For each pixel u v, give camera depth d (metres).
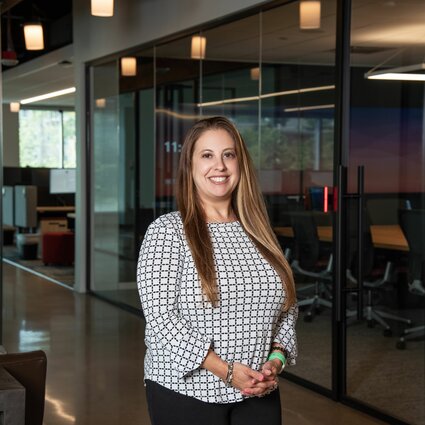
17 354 2.96
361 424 4.92
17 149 19.28
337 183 5.37
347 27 5.30
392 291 5.21
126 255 8.89
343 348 5.41
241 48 6.56
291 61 5.90
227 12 6.63
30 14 11.55
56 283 10.95
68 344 7.13
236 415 2.54
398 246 5.11
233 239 2.55
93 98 9.83
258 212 2.61
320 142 5.60
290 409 5.23
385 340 5.23
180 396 2.46
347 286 5.37
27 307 9.03
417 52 4.71
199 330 2.45
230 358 2.46
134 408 5.22
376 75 5.05
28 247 13.68
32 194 14.29
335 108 5.42
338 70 5.38
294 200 5.91
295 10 5.83
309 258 5.76
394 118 4.95
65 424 4.89
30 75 13.28
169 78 7.85
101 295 9.66
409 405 5.07
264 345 2.53
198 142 2.58
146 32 8.20
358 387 5.31
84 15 9.77
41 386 2.96
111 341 7.25
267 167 6.28
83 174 9.98
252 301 2.48
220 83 6.89
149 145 8.30
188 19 7.31
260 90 6.30
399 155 4.96
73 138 19.92
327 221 5.53
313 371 5.74
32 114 19.58
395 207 5.04
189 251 2.46
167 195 7.89
